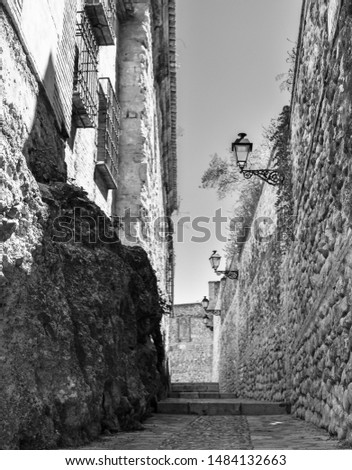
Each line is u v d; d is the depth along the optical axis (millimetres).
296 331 8016
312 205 6453
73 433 4504
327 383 5574
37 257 4383
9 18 4766
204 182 12750
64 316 4602
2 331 3832
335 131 5043
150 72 13031
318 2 5957
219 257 17578
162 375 12297
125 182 11633
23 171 4230
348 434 4566
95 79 8570
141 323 8383
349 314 4582
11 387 3797
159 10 13391
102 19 8570
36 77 5516
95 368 5016
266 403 9594
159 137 16531
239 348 17734
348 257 4578
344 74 4625
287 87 8797
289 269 8758
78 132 7988
